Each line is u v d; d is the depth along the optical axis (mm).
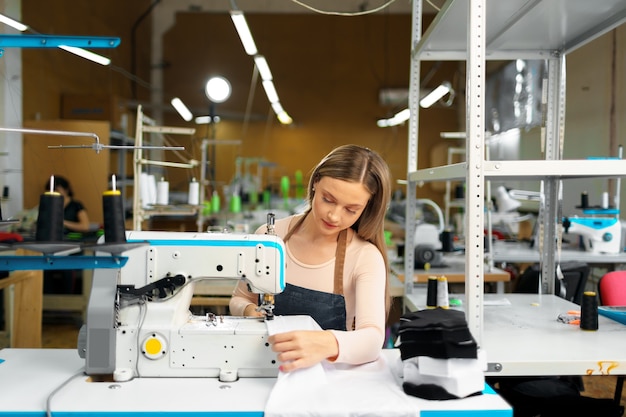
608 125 4277
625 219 4094
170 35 9547
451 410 1119
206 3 9508
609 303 2236
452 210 7402
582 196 3879
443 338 1168
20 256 1135
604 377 3217
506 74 6383
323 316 1561
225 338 1314
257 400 1171
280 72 9648
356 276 1559
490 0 1821
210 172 5125
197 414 1107
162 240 1362
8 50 4645
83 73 7023
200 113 9461
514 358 1502
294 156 9641
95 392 1210
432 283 2123
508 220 4133
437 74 9391
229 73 9578
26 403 1144
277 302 1585
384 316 1483
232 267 1374
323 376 1247
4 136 4387
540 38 2248
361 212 1485
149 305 1332
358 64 9648
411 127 2387
